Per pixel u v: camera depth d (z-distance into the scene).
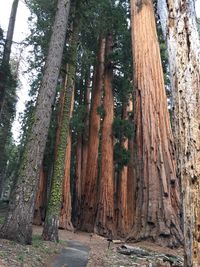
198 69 3.71
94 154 22.84
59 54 9.90
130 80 22.19
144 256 8.55
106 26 19.25
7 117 22.92
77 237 15.09
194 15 4.02
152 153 11.62
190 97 3.64
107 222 19.59
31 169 8.55
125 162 22.42
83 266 7.08
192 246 3.22
